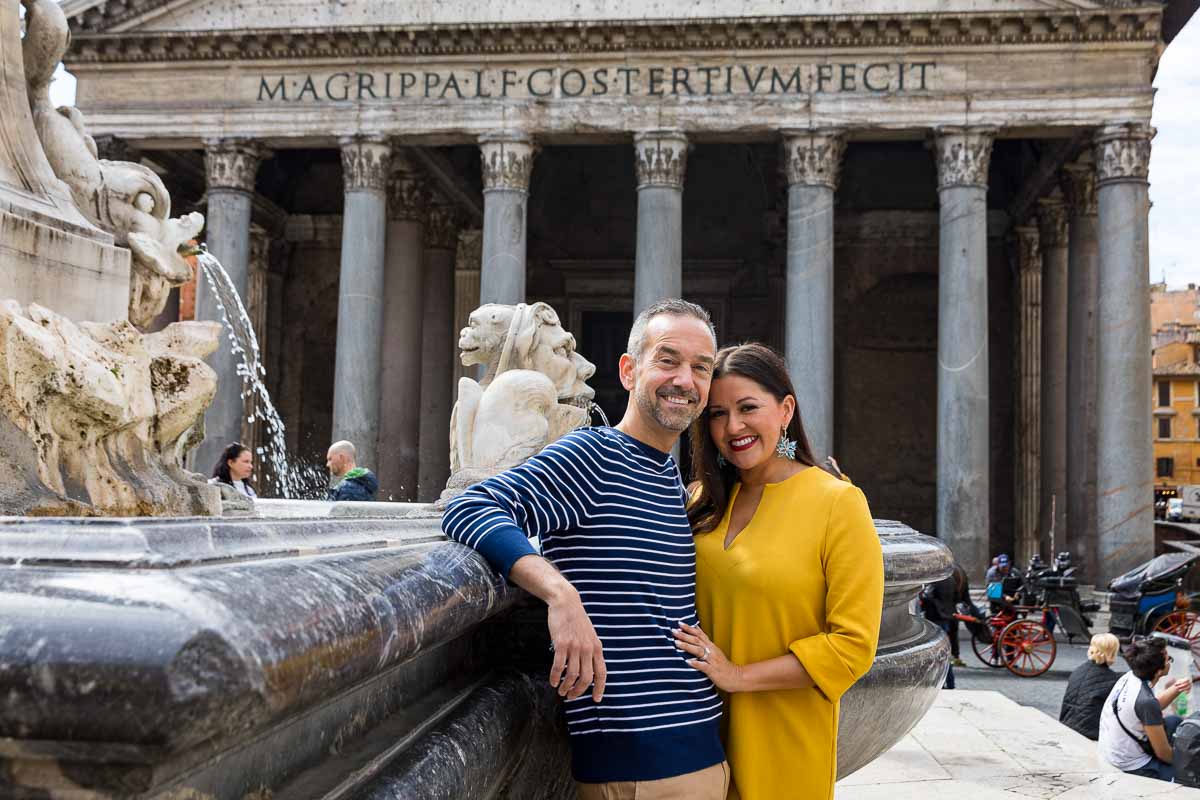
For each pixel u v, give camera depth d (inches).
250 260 1626.5
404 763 76.7
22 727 44.0
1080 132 1183.6
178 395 194.1
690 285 1679.4
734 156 1663.4
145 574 50.4
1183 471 3277.6
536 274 1717.5
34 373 159.3
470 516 104.6
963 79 1175.0
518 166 1213.1
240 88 1249.4
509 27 1198.3
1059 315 1429.6
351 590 64.4
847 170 1630.2
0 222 169.6
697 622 123.8
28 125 186.4
